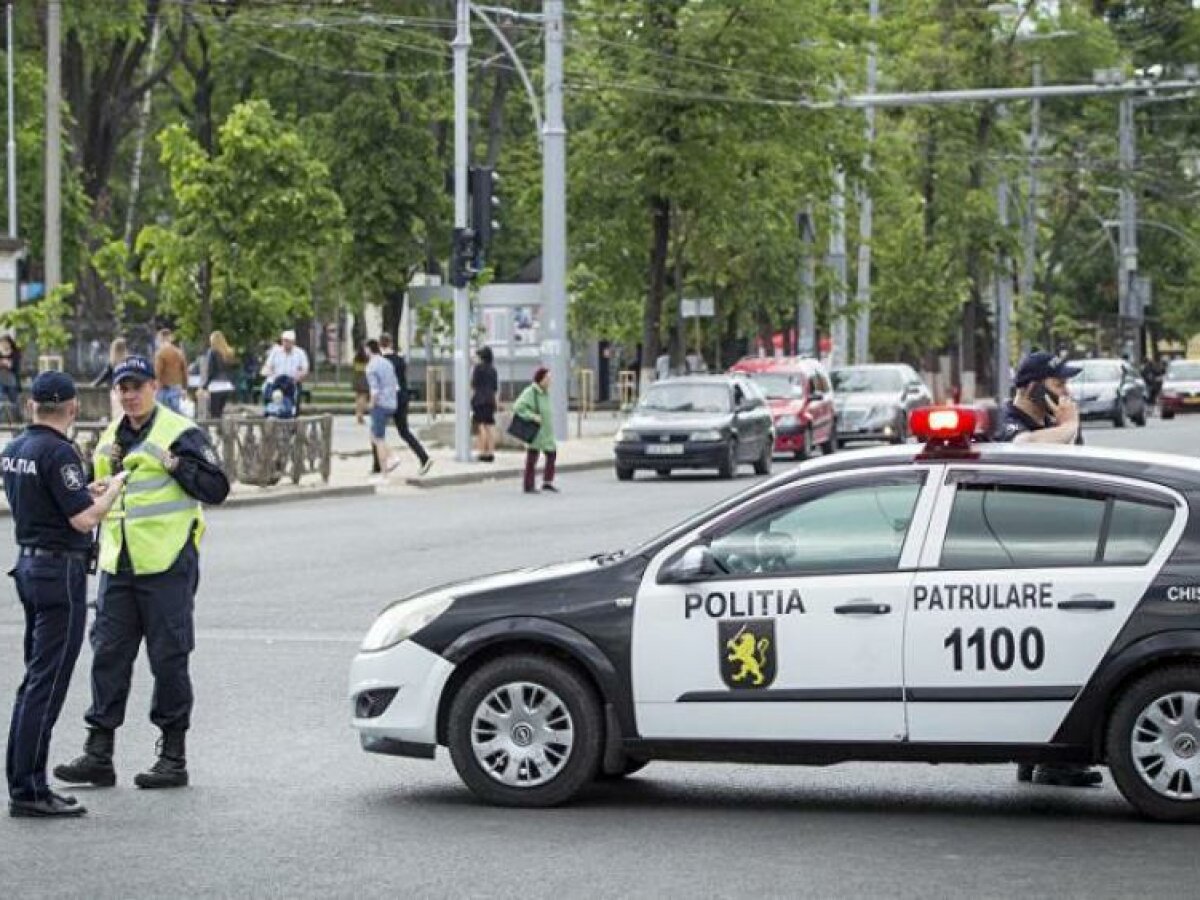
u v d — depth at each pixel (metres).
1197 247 146.88
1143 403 99.19
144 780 18.69
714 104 79.25
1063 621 16.78
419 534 42.59
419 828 16.97
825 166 84.31
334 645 27.33
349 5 101.69
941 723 16.94
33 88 100.19
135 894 14.84
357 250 111.19
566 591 17.58
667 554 17.47
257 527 44.41
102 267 83.25
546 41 72.44
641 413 62.31
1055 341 146.50
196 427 18.95
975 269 112.38
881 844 16.34
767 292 92.31
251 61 110.88
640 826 17.05
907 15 107.75
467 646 17.64
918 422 17.30
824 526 17.30
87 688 24.19
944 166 107.31
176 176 72.00
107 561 18.75
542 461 67.12
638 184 80.62
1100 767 20.27
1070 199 133.62
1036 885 14.91
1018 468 17.12
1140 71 115.62
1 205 103.38
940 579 16.97
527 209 85.75
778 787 18.86
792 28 79.50
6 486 17.55
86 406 66.12
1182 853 15.93
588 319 98.38
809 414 71.75
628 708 17.38
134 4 95.38
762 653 17.14
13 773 17.42
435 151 112.00
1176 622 16.69
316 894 14.79
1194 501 16.91
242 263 72.31
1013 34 109.38
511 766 17.72
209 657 26.30
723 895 14.65
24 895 14.82
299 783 18.86
